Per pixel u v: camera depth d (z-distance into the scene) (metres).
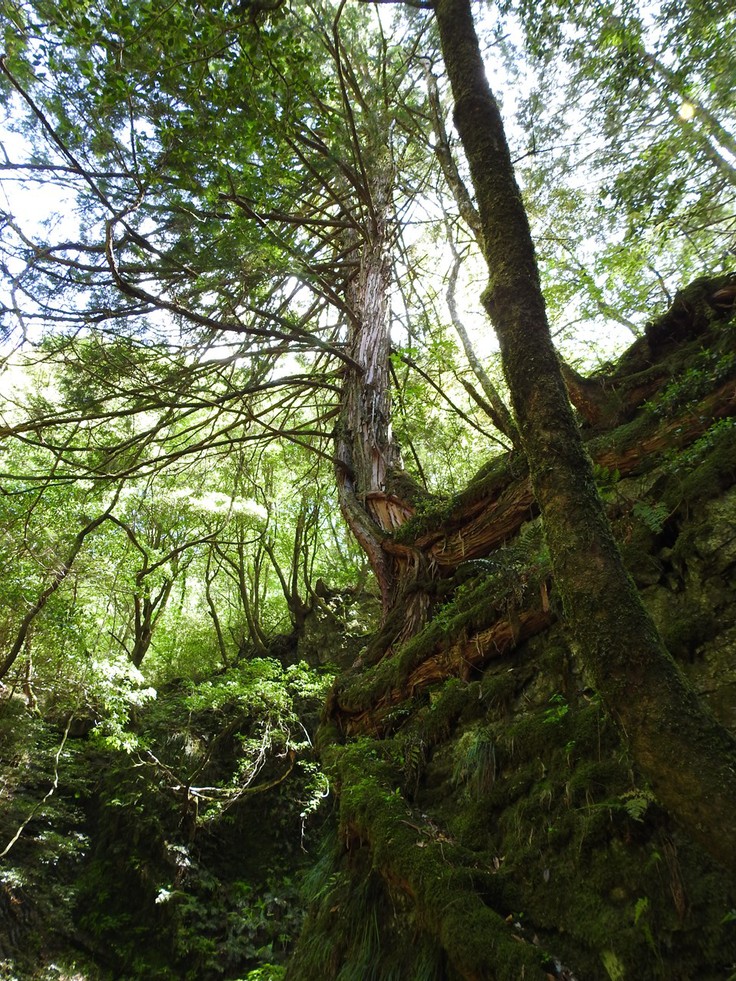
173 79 5.44
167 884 9.97
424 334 10.95
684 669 3.28
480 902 2.89
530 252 3.00
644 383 5.63
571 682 3.85
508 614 4.60
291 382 8.80
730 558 3.47
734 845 1.65
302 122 7.29
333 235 10.30
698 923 2.38
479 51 3.53
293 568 16.39
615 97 8.08
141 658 14.53
